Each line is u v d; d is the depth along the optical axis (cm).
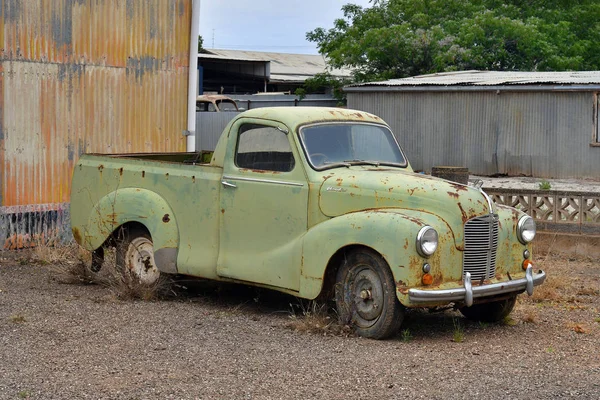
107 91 1275
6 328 723
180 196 859
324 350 670
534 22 3641
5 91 1148
